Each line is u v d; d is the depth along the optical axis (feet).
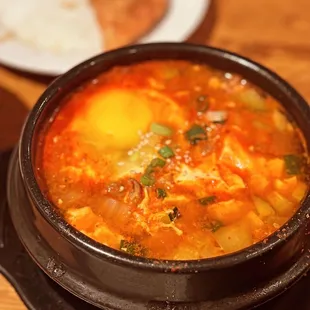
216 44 1.39
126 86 1.02
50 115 0.96
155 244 0.83
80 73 0.98
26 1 1.48
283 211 0.88
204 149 0.94
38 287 0.94
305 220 0.81
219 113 0.99
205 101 1.02
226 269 0.77
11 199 0.96
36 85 1.30
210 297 0.81
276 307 0.91
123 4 1.46
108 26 1.42
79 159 0.93
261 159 0.94
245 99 1.02
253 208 0.88
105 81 1.02
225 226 0.85
